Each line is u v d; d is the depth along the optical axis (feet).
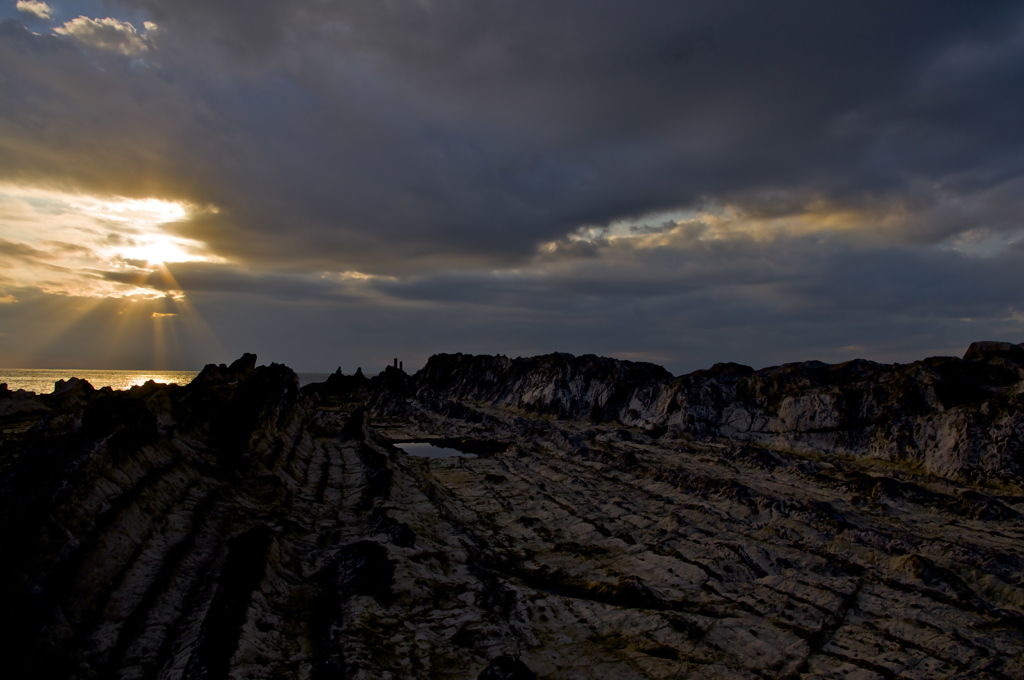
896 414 103.45
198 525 50.29
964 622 45.83
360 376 261.03
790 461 96.02
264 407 85.10
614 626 46.55
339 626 39.65
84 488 41.27
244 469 65.87
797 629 45.83
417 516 67.92
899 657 41.45
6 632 30.45
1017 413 85.92
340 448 102.63
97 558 37.91
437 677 36.29
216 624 35.83
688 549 63.72
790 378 127.54
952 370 105.50
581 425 152.25
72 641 32.37
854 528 65.21
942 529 65.82
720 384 137.39
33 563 34.09
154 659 33.65
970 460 84.02
